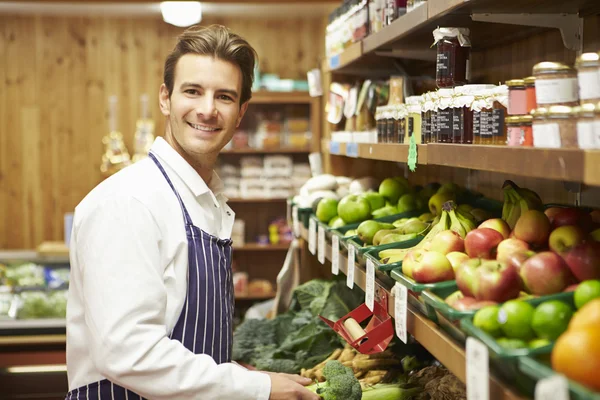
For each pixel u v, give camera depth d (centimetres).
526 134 120
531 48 208
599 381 86
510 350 99
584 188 180
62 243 601
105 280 152
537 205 163
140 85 651
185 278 168
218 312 175
